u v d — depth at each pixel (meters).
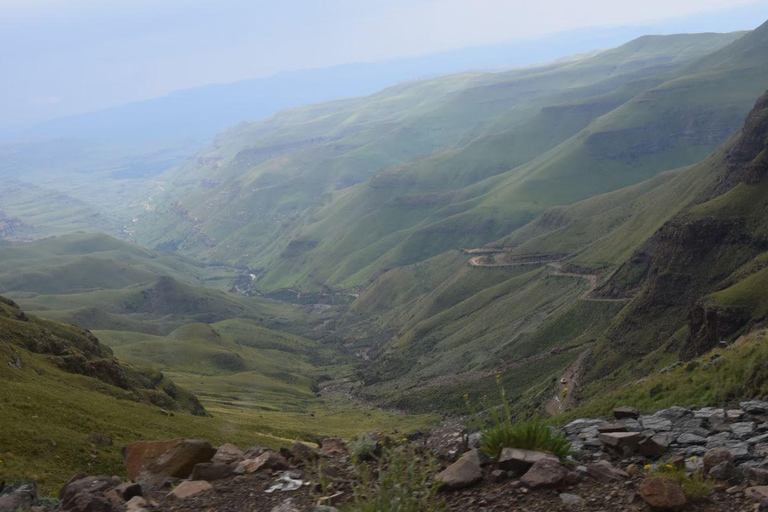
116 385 117.69
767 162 164.12
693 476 8.94
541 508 8.36
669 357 122.38
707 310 108.38
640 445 11.41
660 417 13.59
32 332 120.50
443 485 9.22
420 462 9.75
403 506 8.05
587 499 8.51
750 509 7.92
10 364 89.44
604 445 11.85
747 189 165.50
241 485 10.42
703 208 170.12
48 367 104.12
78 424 68.19
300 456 11.62
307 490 9.86
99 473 51.78
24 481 12.27
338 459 11.48
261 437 91.44
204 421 97.31
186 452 12.08
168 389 148.88
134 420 81.44
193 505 9.87
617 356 152.88
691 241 164.12
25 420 59.69
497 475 9.37
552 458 9.28
